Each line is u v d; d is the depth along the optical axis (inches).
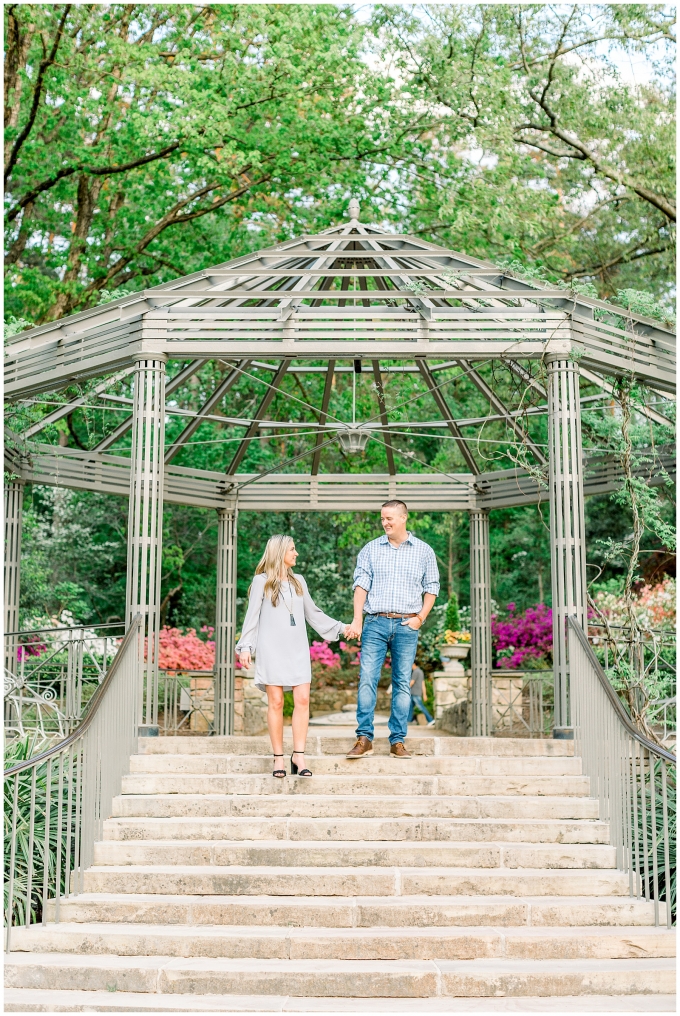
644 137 611.2
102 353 335.9
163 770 279.9
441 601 800.9
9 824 242.4
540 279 338.3
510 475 464.8
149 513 317.4
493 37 635.5
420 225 691.4
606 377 369.4
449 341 329.7
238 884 224.8
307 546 781.3
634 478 351.3
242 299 348.5
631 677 323.6
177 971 192.1
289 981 190.7
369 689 277.4
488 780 268.7
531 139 667.4
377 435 737.0
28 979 194.5
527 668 550.3
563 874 229.0
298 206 681.0
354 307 330.6
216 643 473.7
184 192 670.5
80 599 739.4
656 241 684.1
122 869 231.6
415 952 202.1
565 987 192.2
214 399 454.3
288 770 278.7
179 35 609.6
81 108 597.3
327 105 595.5
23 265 719.1
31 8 532.7
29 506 723.4
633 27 606.5
